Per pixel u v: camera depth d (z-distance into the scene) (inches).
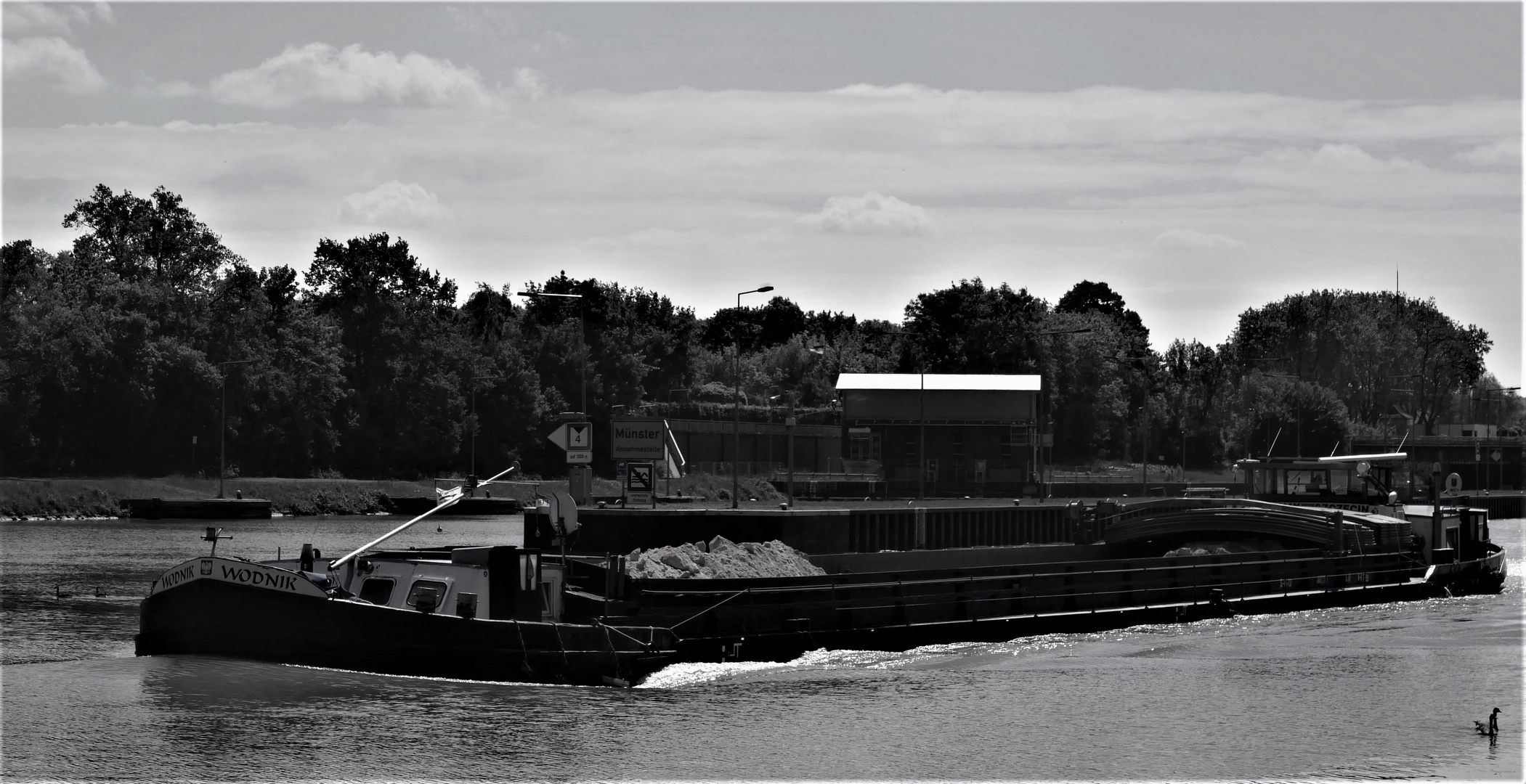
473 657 1385.3
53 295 5403.5
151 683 1325.0
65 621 1838.1
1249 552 2566.4
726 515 2482.8
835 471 5570.9
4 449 4918.8
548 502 1471.5
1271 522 2667.3
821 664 1619.1
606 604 1569.9
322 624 1365.7
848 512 2691.9
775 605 1636.3
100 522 4345.5
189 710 1253.7
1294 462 3368.6
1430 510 2790.4
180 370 5310.0
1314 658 1713.8
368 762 1130.0
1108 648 1787.6
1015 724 1322.6
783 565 2108.8
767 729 1279.5
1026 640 1847.9
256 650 1379.2
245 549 3174.2
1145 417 4896.7
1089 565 2049.7
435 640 1375.5
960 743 1247.5
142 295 5438.0
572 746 1195.3
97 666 1402.6
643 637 1499.8
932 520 3107.8
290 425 5807.1
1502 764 1203.2
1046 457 5728.3
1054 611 1918.1
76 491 4581.7
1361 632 1978.3
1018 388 5290.4
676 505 3228.3
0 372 4972.9
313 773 1099.3
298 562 1462.8
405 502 5349.4
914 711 1369.3
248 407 5600.4
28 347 5000.0
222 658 1389.0
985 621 1824.6
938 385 5315.0
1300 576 2276.1
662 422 2947.8
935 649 1747.0
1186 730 1315.2
